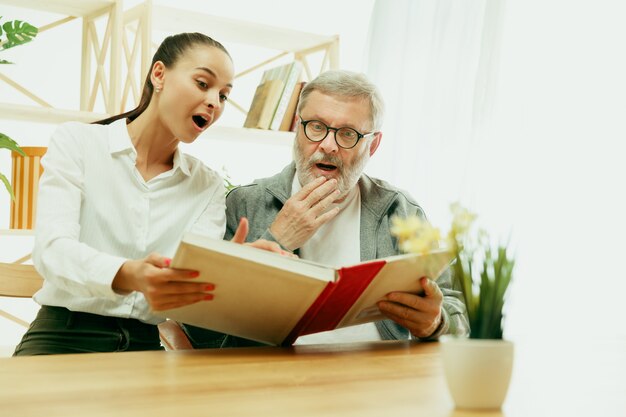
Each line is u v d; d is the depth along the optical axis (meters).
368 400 0.82
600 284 2.34
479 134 2.68
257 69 3.27
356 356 1.19
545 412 0.79
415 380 0.96
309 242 1.79
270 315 1.21
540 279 2.49
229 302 1.16
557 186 2.47
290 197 1.83
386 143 3.18
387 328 1.70
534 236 2.52
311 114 1.74
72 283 1.29
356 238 1.80
